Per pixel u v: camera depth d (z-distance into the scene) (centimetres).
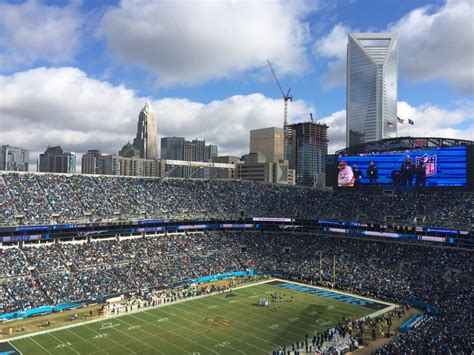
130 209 10425
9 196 9081
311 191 12825
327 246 10962
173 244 10675
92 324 6669
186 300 8150
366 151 10938
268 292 8788
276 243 11588
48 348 5653
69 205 9612
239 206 12319
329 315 7188
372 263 9738
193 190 12375
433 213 9781
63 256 8794
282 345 5834
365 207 11000
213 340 6003
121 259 9375
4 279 7631
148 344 5834
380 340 5969
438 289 7981
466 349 4603
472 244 8812
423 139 10019
